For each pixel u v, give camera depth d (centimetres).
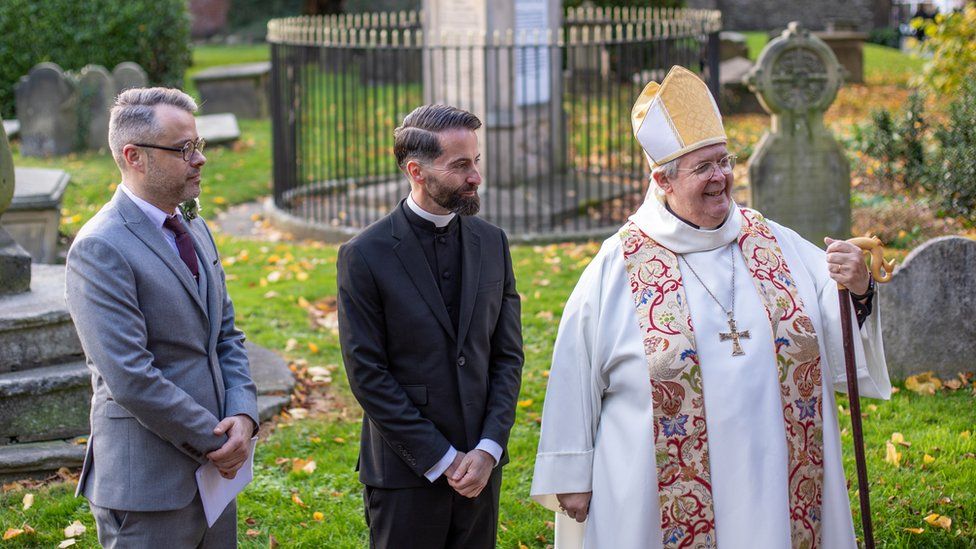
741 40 1664
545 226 901
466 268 306
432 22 973
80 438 468
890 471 438
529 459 470
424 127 291
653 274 309
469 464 296
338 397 547
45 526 412
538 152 896
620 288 312
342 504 434
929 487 423
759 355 299
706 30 911
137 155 287
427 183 292
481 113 947
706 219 307
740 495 295
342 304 298
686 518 299
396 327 298
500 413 307
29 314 470
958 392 522
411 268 299
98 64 1468
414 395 300
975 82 874
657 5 1628
